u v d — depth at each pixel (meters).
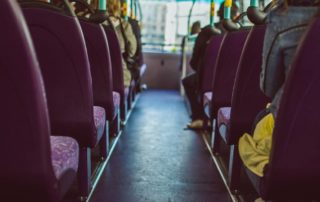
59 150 1.25
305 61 1.00
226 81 2.52
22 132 1.00
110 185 2.18
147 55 7.33
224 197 2.06
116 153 2.86
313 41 0.97
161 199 2.01
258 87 1.81
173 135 3.53
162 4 7.30
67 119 1.69
